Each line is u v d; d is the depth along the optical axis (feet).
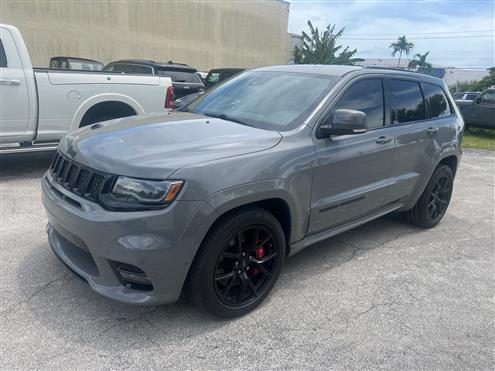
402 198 14.79
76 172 9.39
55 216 9.48
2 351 8.38
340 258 13.64
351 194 12.22
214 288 9.29
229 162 9.07
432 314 10.80
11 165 22.02
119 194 8.42
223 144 9.59
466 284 12.51
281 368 8.54
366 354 9.12
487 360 9.25
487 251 15.15
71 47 73.92
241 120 11.69
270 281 10.50
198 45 94.63
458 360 9.18
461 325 10.43
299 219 10.75
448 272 13.21
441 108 16.38
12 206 16.02
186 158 8.82
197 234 8.61
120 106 21.49
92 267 9.35
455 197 22.33
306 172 10.53
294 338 9.46
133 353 8.62
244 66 106.63
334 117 10.71
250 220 9.46
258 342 9.25
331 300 11.10
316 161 10.77
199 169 8.63
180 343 9.02
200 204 8.51
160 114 12.85
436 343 9.67
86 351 8.57
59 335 8.96
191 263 8.86
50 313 9.66
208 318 9.93
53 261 11.94
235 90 13.61
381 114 13.25
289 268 12.72
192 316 9.95
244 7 102.47
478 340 9.89
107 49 78.84
